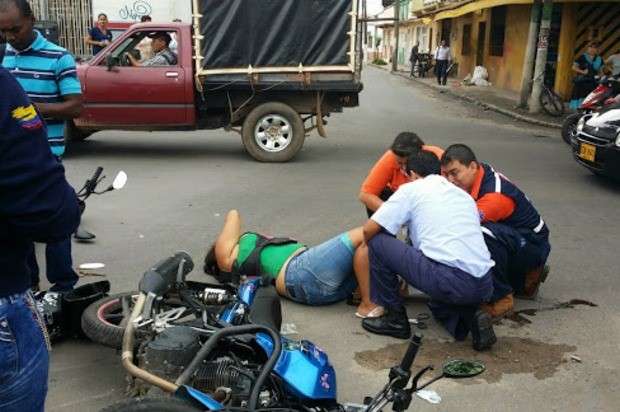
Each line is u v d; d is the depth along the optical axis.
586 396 3.67
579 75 16.67
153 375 2.64
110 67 9.69
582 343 4.31
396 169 4.99
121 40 9.77
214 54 9.60
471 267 3.97
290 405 2.73
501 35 25.48
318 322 4.52
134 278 5.15
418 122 15.35
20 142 1.67
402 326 4.30
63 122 4.38
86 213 6.98
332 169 9.60
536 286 4.94
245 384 2.74
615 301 4.99
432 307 4.34
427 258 4.06
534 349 4.21
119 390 3.60
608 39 19.67
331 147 11.55
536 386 3.76
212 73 9.63
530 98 16.92
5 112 1.65
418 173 4.36
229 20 9.52
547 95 16.33
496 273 4.54
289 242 4.94
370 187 5.03
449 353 4.13
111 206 7.29
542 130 14.58
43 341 1.89
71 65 4.23
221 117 10.20
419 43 42.50
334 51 9.71
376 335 4.35
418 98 21.62
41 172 1.70
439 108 18.61
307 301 4.74
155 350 2.68
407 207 4.15
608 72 16.27
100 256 5.66
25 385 1.81
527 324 4.58
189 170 9.32
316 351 2.97
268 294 3.66
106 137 11.92
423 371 2.65
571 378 3.86
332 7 9.57
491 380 3.81
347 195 8.01
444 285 3.99
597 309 4.84
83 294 4.16
